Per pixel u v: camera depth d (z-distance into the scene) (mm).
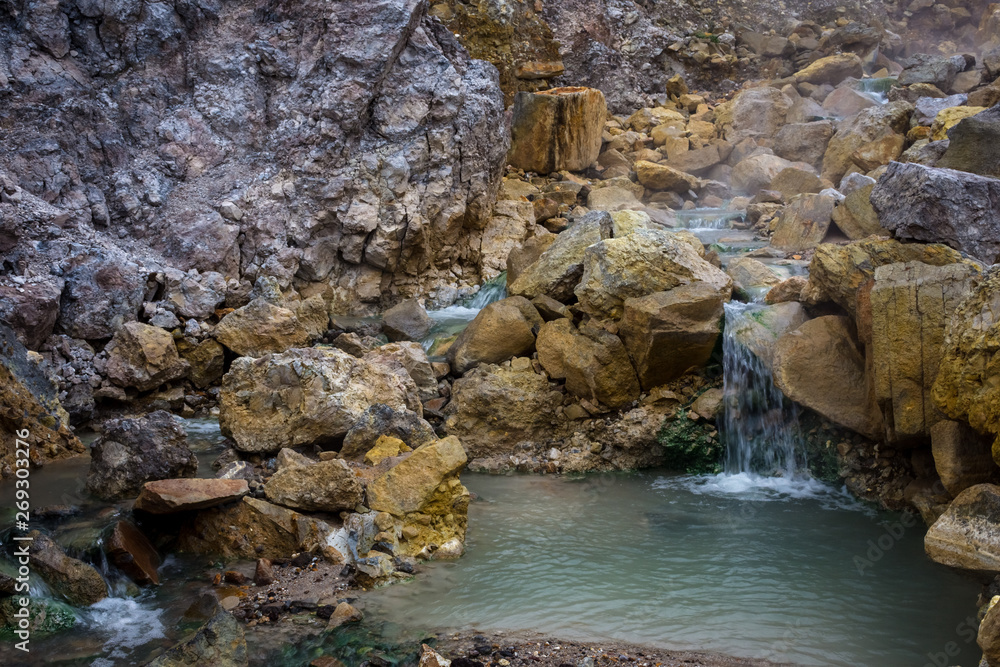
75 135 10164
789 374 7672
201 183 10688
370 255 11047
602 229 9305
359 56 10922
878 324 6852
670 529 6695
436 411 8648
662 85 18641
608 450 8242
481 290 11492
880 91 16844
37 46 10211
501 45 16094
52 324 8883
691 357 8289
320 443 7621
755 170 14219
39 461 7363
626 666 4695
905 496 7098
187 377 9422
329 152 10883
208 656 4637
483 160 11836
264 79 11250
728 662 4746
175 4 10992
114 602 5414
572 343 8578
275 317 9414
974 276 6668
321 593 5535
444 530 6273
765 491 7586
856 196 10398
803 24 20281
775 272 9648
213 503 6109
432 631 5062
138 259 9672
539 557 6137
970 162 9750
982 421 5793
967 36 20938
